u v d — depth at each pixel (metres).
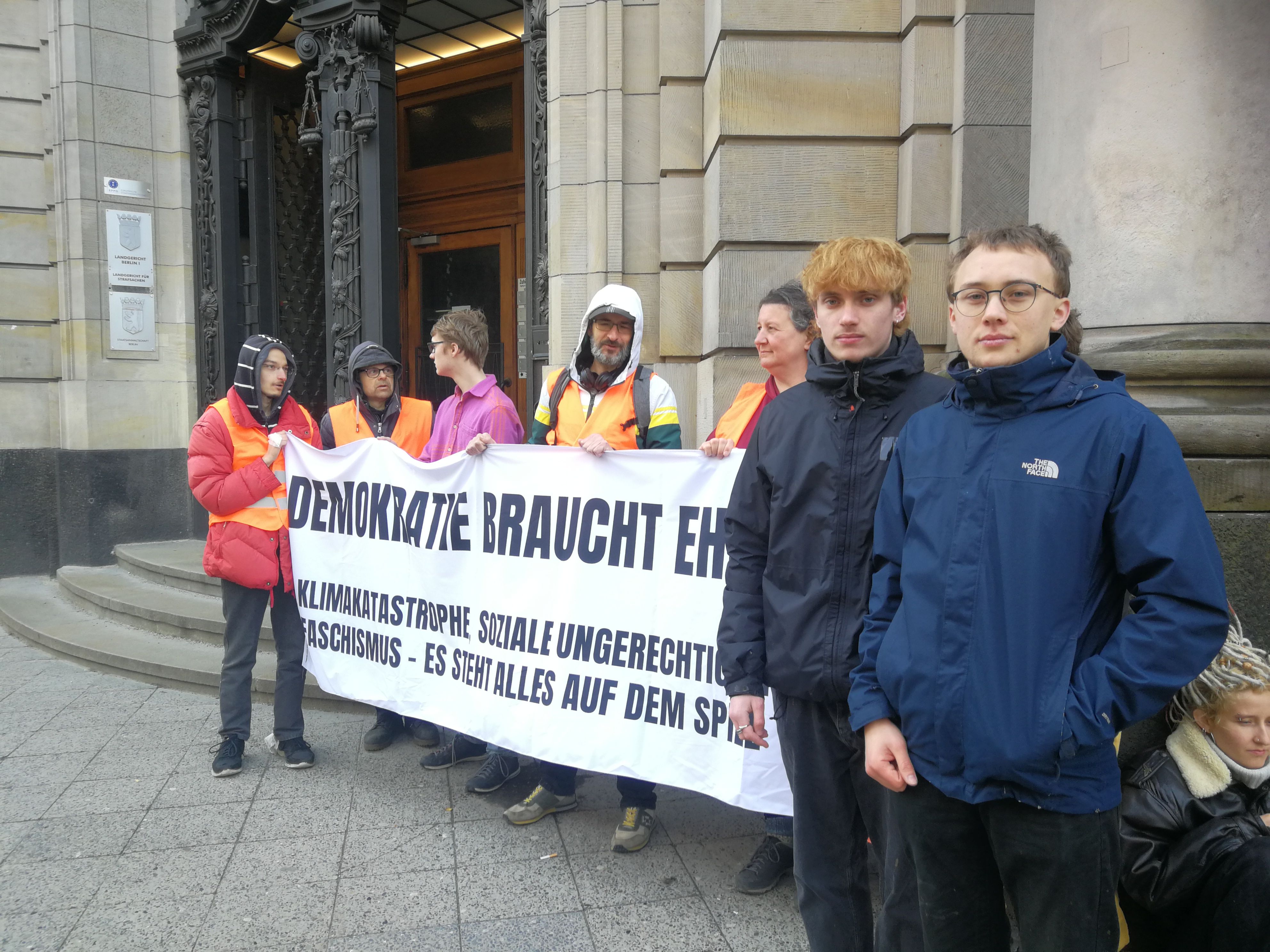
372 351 3.99
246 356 3.71
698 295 4.67
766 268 4.19
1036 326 1.54
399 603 3.51
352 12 6.07
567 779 3.26
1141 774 2.13
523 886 2.76
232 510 3.56
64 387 7.39
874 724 1.65
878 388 1.89
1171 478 1.40
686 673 2.81
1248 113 2.83
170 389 7.61
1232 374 2.73
